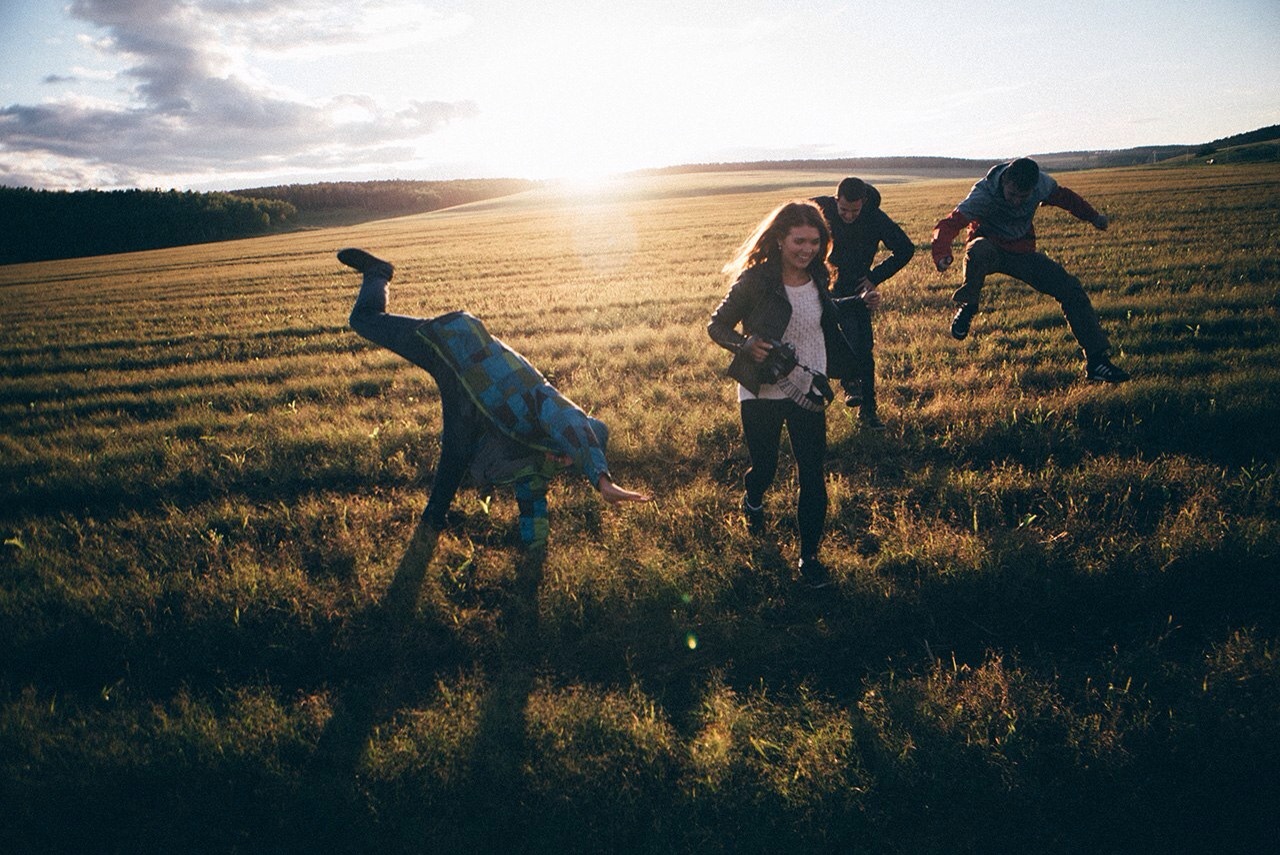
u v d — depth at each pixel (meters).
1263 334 6.59
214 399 7.49
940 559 3.58
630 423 5.74
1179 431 4.86
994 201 5.10
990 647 3.12
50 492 5.16
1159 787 2.41
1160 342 6.68
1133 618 3.21
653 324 9.99
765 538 3.95
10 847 2.41
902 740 2.58
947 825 2.35
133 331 12.68
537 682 3.03
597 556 3.75
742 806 2.42
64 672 3.30
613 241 24.45
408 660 3.27
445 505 4.16
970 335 7.75
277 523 4.49
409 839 2.39
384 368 8.49
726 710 2.76
